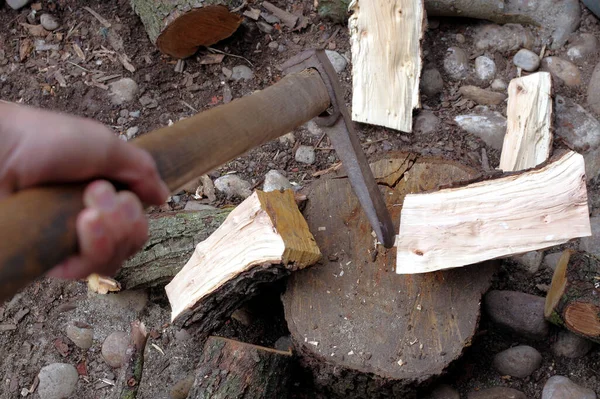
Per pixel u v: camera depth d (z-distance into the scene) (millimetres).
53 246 490
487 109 1361
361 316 1058
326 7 1452
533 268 1177
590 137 1299
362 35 1351
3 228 470
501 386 1093
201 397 1019
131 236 517
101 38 1496
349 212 1121
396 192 1125
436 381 1065
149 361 1179
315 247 1072
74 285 1255
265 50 1468
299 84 951
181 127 729
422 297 1060
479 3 1407
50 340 1222
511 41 1415
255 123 830
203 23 1378
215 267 1076
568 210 996
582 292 1045
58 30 1518
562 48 1414
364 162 1035
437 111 1366
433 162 1128
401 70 1337
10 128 493
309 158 1337
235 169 1345
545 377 1097
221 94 1425
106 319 1221
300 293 1078
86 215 486
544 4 1418
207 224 1158
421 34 1328
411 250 1033
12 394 1183
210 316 1096
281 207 1075
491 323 1136
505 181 1025
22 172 497
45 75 1467
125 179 541
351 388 1054
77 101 1431
